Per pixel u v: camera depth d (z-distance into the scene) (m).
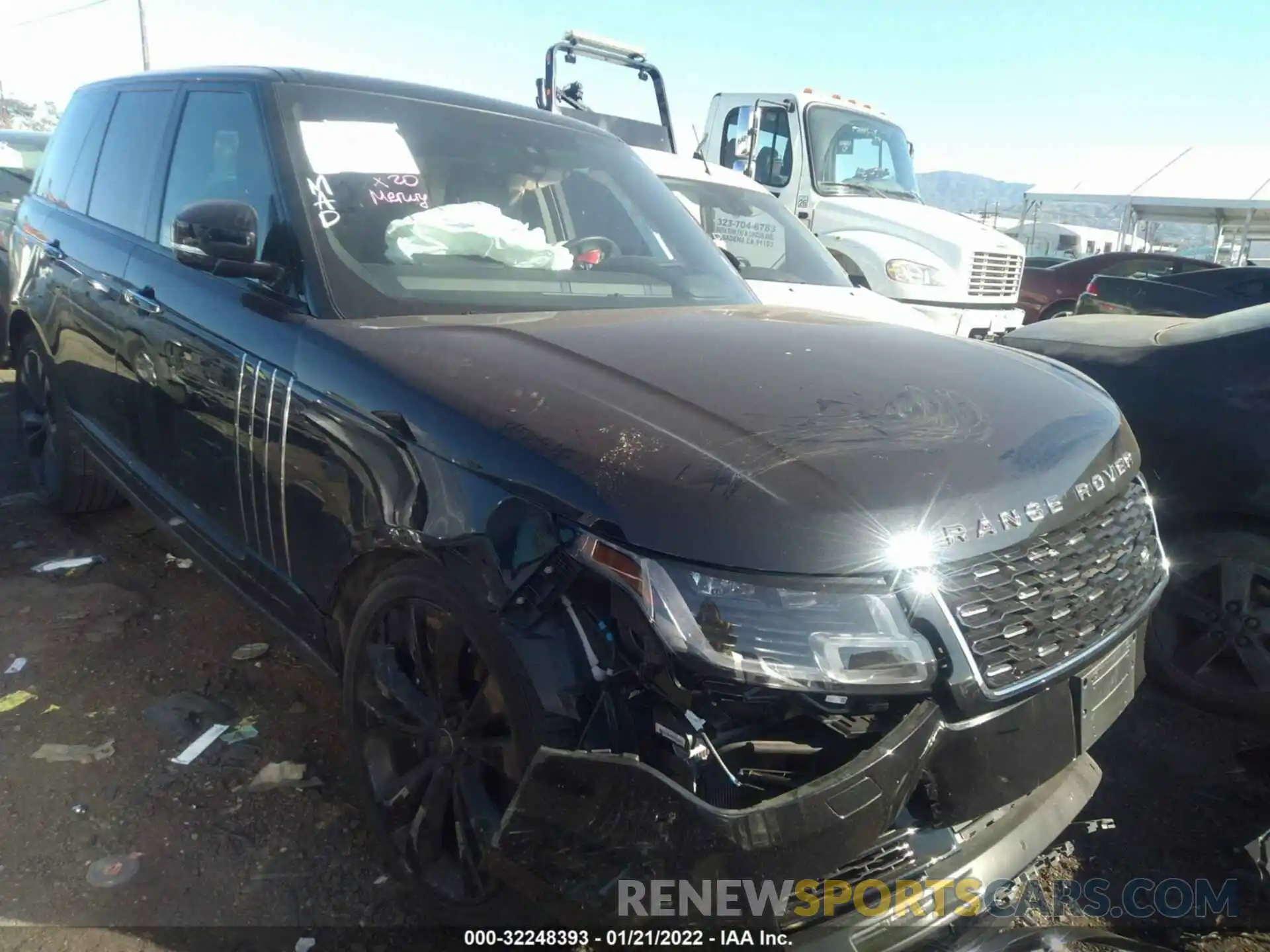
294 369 2.48
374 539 2.18
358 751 2.39
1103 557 2.14
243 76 3.16
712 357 2.31
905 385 2.23
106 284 3.57
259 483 2.64
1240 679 3.29
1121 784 3.00
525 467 1.88
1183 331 3.68
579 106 7.88
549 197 3.41
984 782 1.86
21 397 4.89
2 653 3.40
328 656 2.58
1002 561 1.86
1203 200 23.02
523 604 1.85
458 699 2.10
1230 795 2.95
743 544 1.68
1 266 5.91
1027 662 1.89
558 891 1.79
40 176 4.72
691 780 1.69
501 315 2.65
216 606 3.86
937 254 8.37
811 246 7.02
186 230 2.66
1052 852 2.69
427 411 2.09
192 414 2.96
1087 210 31.97
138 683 3.27
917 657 1.73
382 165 2.96
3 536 4.42
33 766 2.81
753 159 8.95
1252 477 3.15
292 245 2.65
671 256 3.51
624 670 1.74
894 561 1.72
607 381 2.10
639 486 1.76
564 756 1.74
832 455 1.85
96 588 3.93
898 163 9.90
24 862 2.44
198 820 2.63
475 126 3.36
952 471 1.89
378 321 2.50
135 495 3.54
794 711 1.73
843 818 1.69
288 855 2.52
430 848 2.21
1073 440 2.19
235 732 3.03
